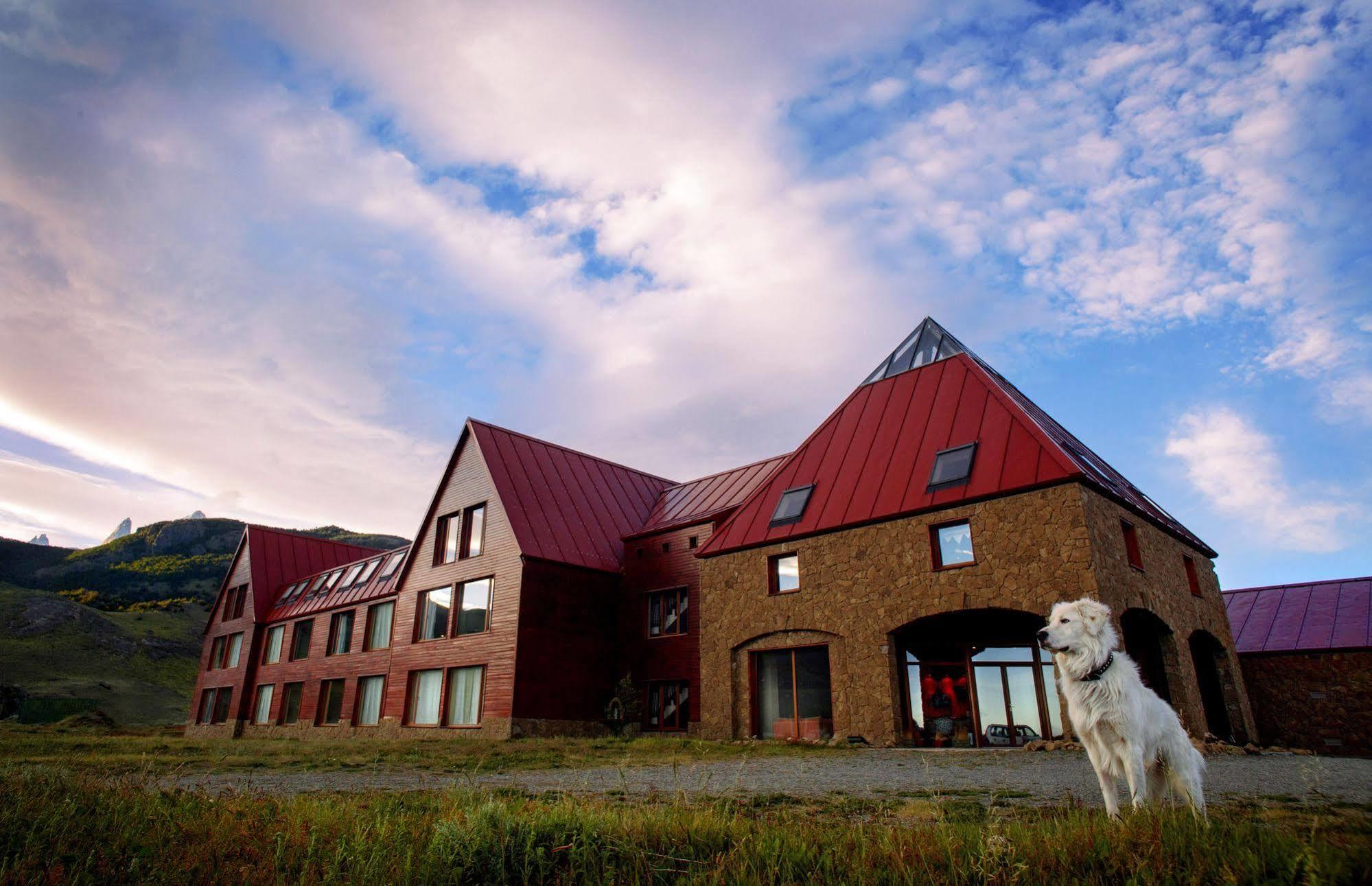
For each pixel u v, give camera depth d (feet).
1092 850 14.43
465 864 15.69
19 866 14.94
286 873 15.57
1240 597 93.04
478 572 84.02
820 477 67.46
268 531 136.87
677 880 14.93
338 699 103.91
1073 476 49.52
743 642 65.21
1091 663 19.17
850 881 13.99
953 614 53.62
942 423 62.13
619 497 98.07
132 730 120.16
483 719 76.13
